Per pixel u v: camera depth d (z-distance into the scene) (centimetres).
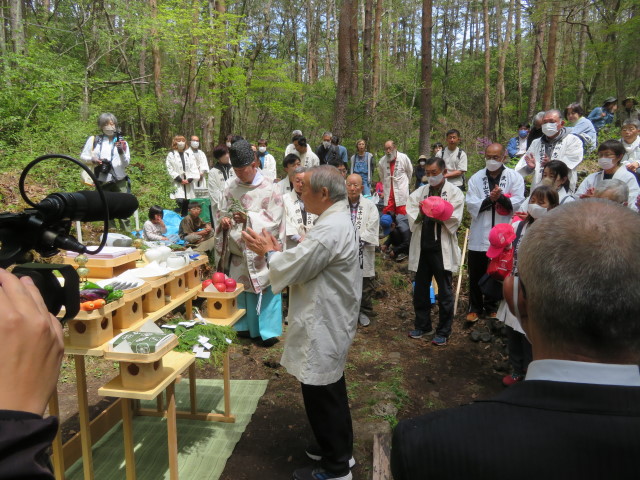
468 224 741
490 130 2050
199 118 1489
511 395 74
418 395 406
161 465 298
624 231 72
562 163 394
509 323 397
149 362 228
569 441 65
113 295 250
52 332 62
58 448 264
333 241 254
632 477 62
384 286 652
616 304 68
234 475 292
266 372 428
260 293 453
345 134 1266
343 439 274
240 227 444
